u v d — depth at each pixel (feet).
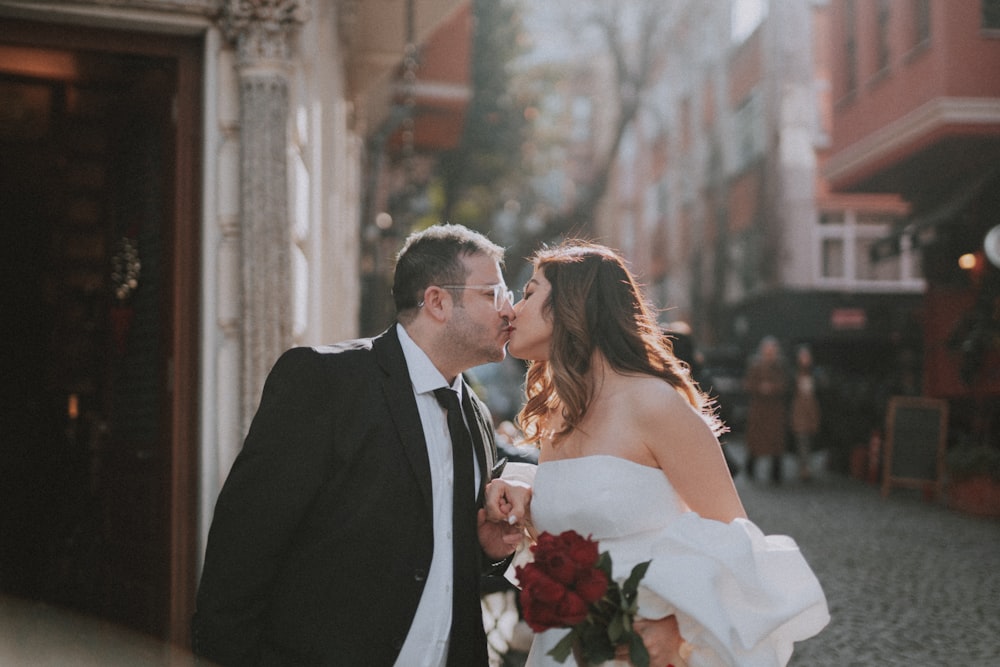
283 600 8.46
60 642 15.20
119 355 17.13
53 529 18.58
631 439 8.39
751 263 89.35
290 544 8.55
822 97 81.92
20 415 18.95
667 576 7.84
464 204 106.63
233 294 14.94
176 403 15.03
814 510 34.91
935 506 36.04
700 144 106.22
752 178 89.35
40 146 18.65
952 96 40.50
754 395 44.06
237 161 15.01
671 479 8.36
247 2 14.49
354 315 39.06
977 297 38.88
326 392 8.48
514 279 85.81
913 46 43.52
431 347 8.91
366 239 55.52
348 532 8.26
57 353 19.22
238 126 15.02
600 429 8.52
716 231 99.60
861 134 48.80
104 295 18.17
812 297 79.77
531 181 105.81
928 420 38.04
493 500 8.90
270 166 14.66
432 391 8.87
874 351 73.56
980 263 39.91
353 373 8.62
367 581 8.25
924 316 45.60
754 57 88.58
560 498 8.42
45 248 19.12
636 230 139.74
